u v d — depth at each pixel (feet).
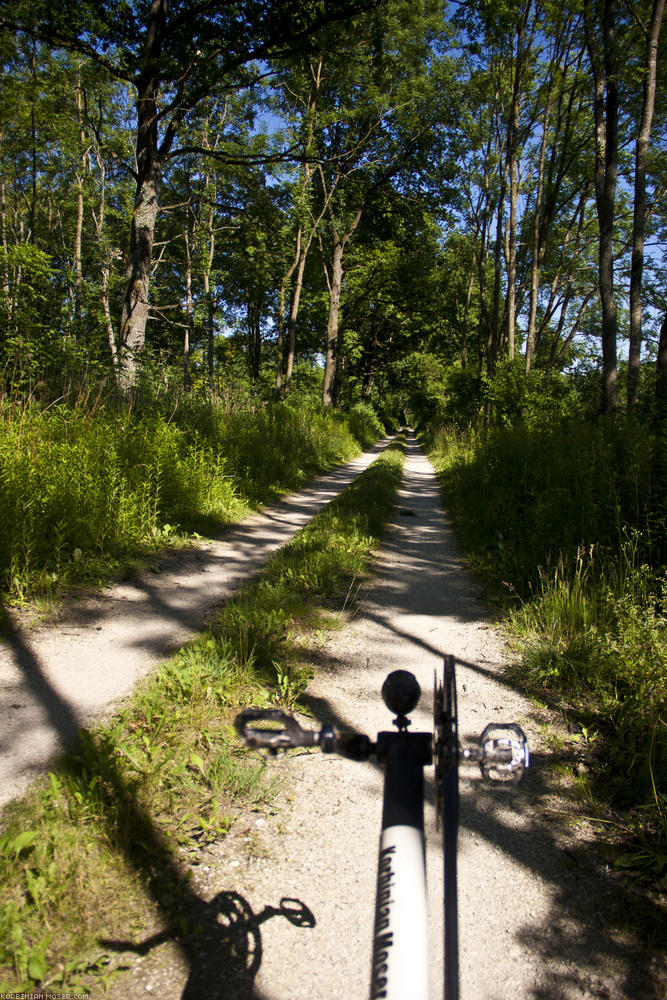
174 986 7.20
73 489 23.61
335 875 9.13
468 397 93.76
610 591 17.87
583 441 27.68
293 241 112.37
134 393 38.81
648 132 47.91
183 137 102.94
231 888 8.71
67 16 49.62
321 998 7.20
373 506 38.42
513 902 8.96
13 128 86.12
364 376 172.35
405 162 107.34
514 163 78.02
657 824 10.56
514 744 4.38
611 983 7.71
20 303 36.06
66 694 13.57
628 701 13.99
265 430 55.93
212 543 28.40
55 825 9.07
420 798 4.42
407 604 22.12
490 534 30.25
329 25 56.59
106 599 19.94
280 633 17.17
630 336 48.75
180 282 140.87
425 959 3.48
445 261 133.90
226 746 11.77
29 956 7.19
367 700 14.51
